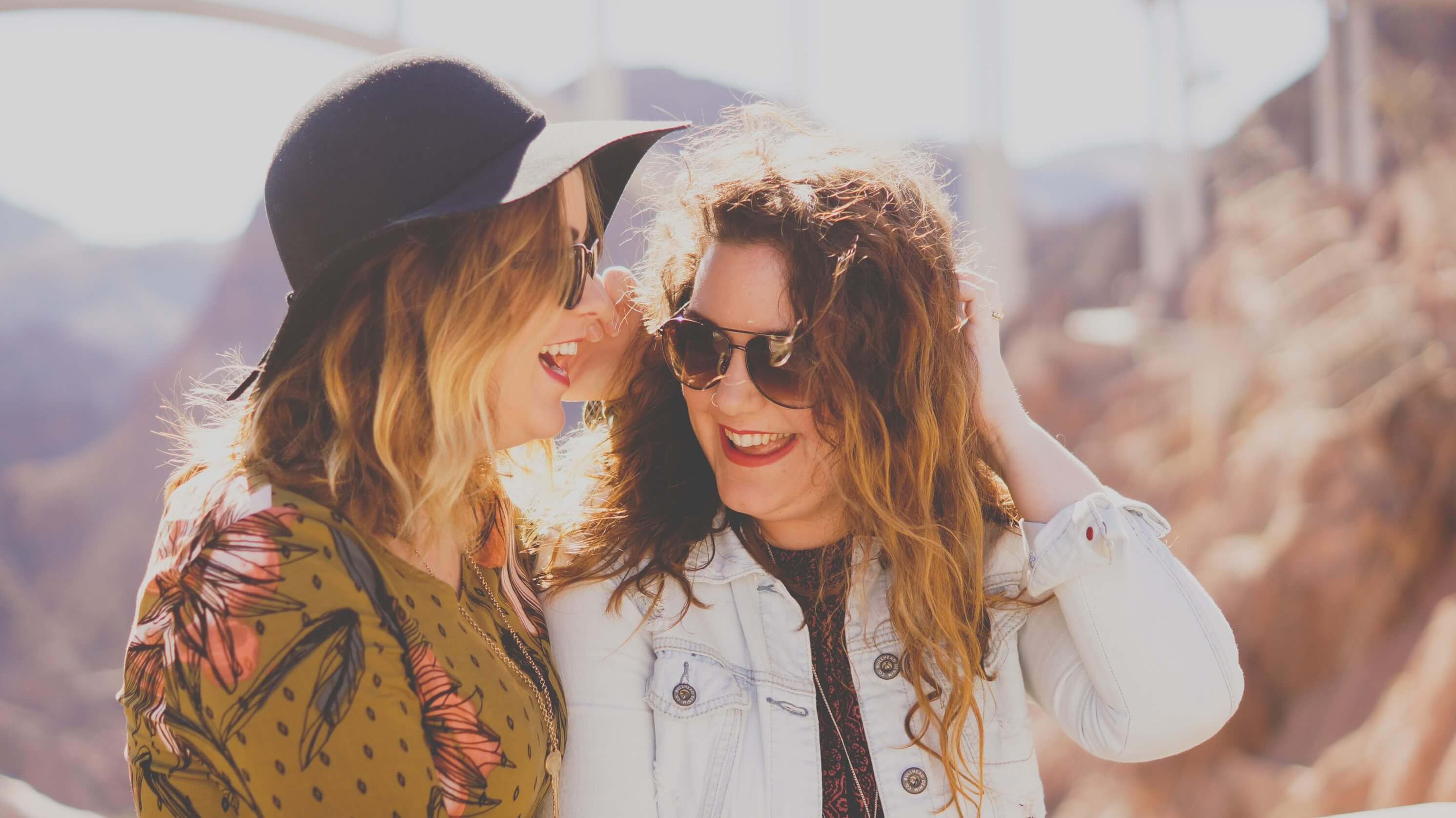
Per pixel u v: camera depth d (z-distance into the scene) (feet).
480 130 3.87
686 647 4.67
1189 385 76.69
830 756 4.66
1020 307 96.89
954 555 4.63
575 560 4.82
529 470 5.29
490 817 3.86
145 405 177.88
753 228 4.33
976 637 4.60
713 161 4.73
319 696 3.37
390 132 3.72
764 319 4.30
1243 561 55.77
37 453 205.46
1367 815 6.34
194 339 184.65
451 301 3.71
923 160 4.89
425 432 3.81
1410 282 62.80
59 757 134.10
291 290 3.95
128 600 162.40
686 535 4.84
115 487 172.86
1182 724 4.56
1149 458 74.64
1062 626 5.08
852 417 4.33
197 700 3.36
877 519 4.56
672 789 4.45
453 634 3.90
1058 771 58.70
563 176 3.98
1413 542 50.83
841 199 4.42
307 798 3.39
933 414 4.52
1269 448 60.23
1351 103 91.97
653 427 5.12
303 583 3.42
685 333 4.46
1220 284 79.66
